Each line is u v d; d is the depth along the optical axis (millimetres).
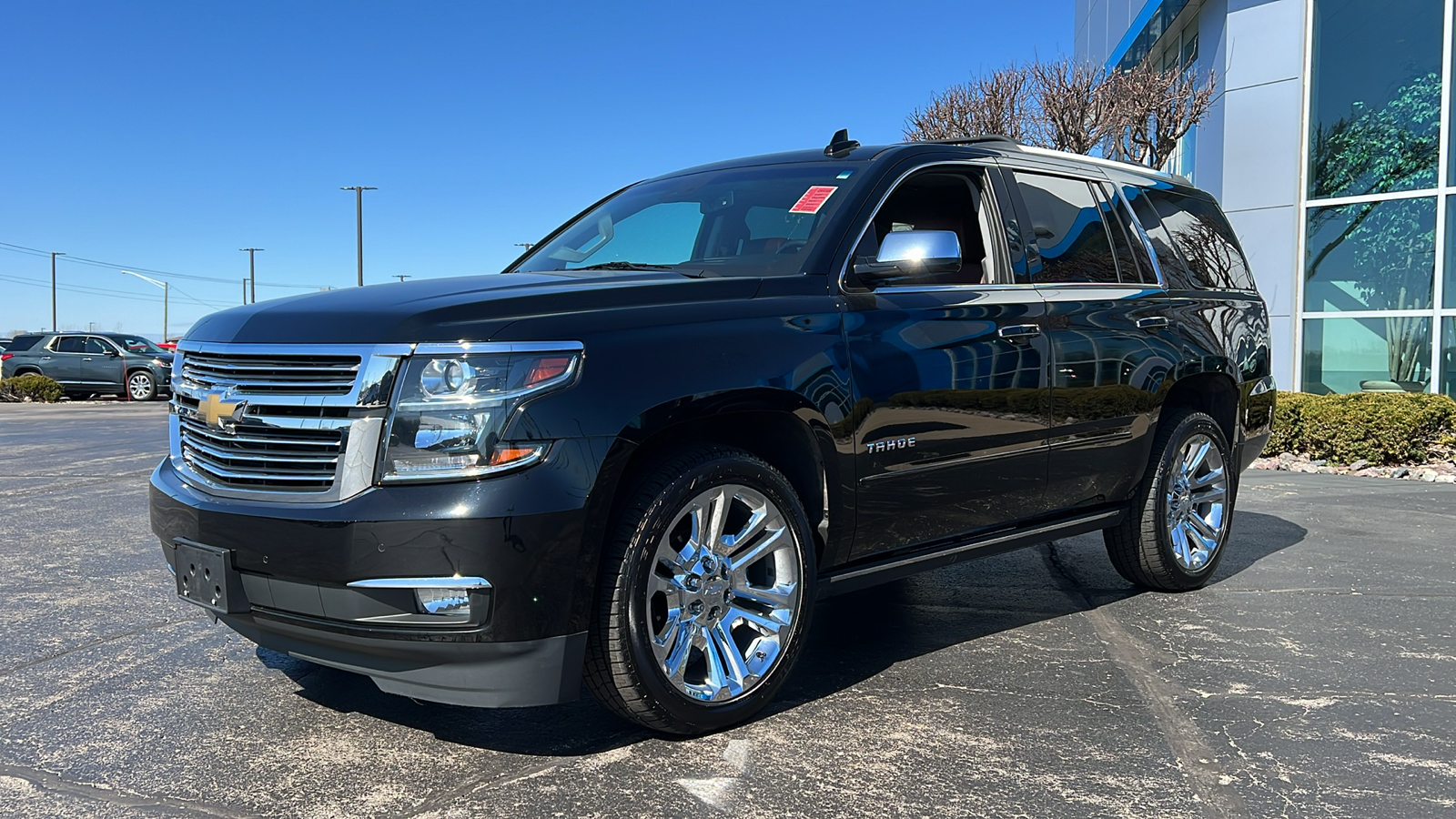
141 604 4785
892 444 3566
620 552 2943
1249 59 13133
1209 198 5688
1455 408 9703
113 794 2773
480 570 2707
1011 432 4004
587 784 2832
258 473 2949
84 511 7500
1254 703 3451
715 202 4176
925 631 4367
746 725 3268
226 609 2986
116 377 25484
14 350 25672
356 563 2729
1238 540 6340
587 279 3375
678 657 3086
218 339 3129
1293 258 12812
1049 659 3953
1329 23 12477
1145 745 3090
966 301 3928
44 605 4770
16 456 11328
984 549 4105
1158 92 14578
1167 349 4758
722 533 3223
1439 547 6105
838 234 3688
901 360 3596
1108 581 5309
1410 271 11836
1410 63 11781
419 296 3072
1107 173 4953
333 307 3033
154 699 3518
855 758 3002
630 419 2885
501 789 2799
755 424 3375
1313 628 4383
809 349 3336
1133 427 4586
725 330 3178
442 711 3406
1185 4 14906
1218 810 2662
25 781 2854
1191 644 4145
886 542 3703
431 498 2715
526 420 2762
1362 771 2902
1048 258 4371
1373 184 12156
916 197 4055
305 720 3322
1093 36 20984
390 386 2781
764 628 3314
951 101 16844
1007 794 2762
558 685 2869
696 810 2670
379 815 2646
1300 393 10531
